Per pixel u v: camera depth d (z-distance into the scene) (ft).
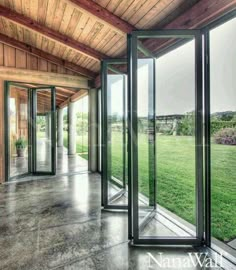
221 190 9.04
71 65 22.67
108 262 7.98
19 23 14.80
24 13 14.39
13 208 13.30
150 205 11.63
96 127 24.67
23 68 20.72
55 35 15.96
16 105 21.76
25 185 18.94
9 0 13.47
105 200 13.26
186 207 10.87
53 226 10.85
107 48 16.51
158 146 11.61
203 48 8.96
